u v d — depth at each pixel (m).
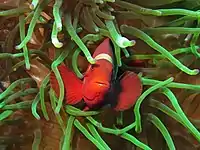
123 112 0.39
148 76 0.39
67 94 0.35
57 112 0.35
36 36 0.41
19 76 0.41
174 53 0.38
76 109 0.36
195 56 0.39
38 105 0.39
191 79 0.41
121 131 0.36
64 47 0.37
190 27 0.39
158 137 0.40
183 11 0.37
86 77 0.35
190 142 0.41
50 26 0.39
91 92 0.34
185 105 0.41
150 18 0.39
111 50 0.36
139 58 0.38
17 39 0.40
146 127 0.39
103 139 0.39
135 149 0.39
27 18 0.37
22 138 0.40
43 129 0.40
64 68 0.35
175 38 0.40
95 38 0.36
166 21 0.40
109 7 0.37
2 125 0.40
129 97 0.36
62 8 0.36
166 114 0.40
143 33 0.37
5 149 0.40
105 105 0.36
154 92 0.38
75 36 0.35
